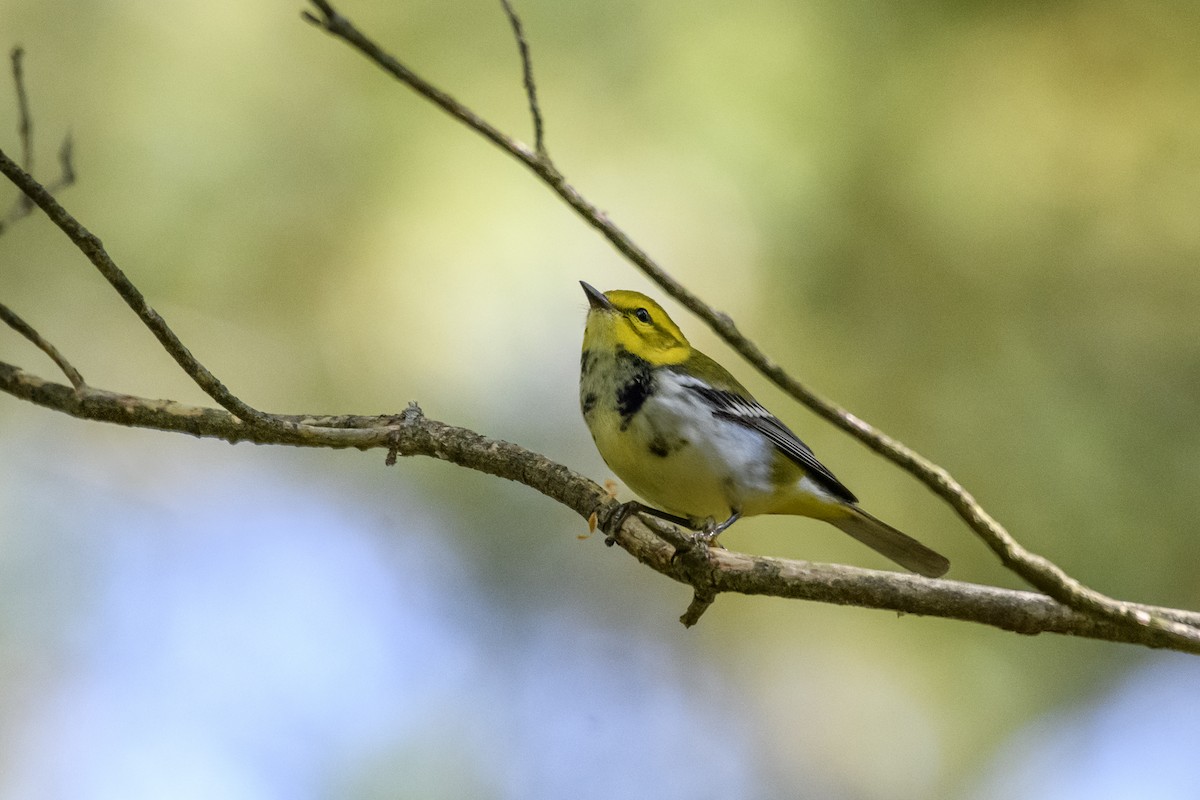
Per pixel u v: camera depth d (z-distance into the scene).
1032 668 11.48
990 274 11.23
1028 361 11.13
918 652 11.65
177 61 11.38
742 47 11.27
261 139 11.38
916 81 11.36
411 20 11.45
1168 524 10.73
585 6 11.39
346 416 7.36
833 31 11.41
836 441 11.09
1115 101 11.30
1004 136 11.27
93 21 11.37
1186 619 7.03
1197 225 11.09
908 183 11.23
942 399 11.13
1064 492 10.86
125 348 11.66
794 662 12.01
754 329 11.15
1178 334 11.03
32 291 11.65
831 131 11.23
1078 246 11.20
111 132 11.34
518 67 11.38
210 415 7.16
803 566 6.96
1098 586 10.70
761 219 11.16
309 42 11.48
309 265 11.45
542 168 6.24
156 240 11.40
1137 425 10.91
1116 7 11.41
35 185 6.17
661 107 11.23
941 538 10.95
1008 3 11.50
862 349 11.22
